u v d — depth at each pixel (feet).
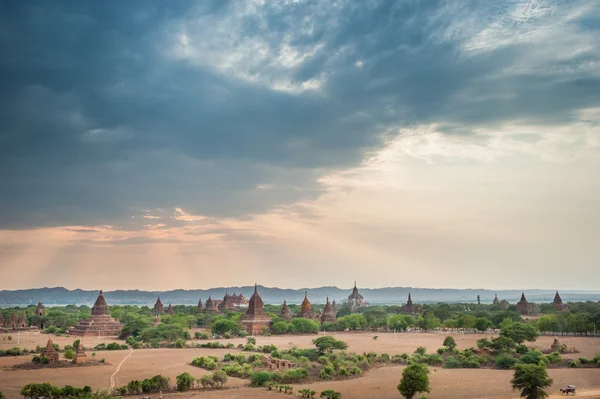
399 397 459.32
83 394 415.03
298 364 579.89
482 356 637.30
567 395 456.86
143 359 654.94
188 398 440.45
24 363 604.90
